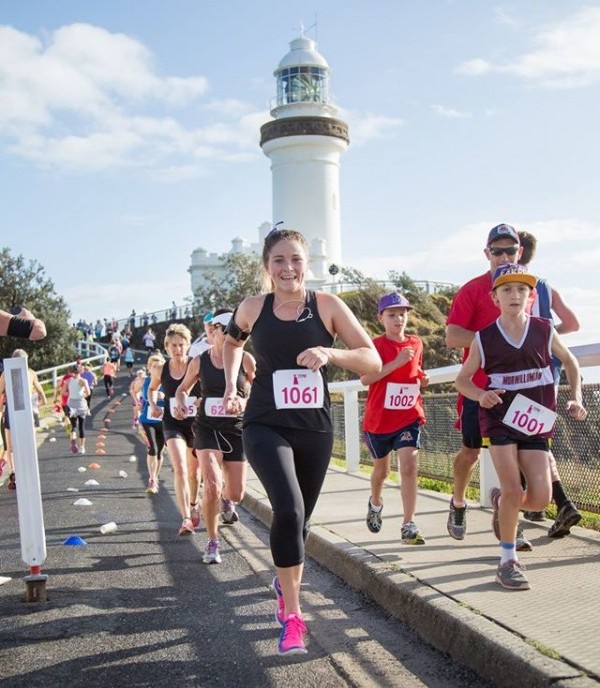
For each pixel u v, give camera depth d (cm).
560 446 666
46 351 4016
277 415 435
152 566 655
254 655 430
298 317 443
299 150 5569
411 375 619
